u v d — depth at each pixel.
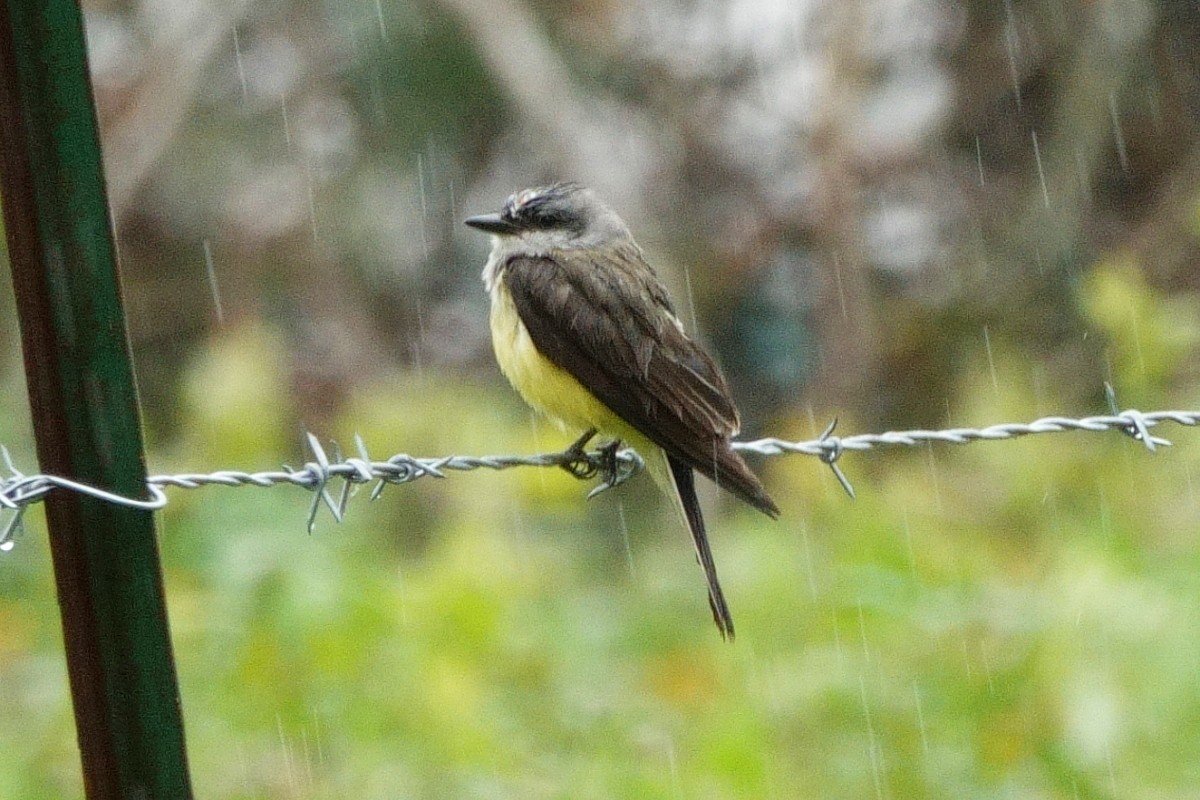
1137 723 8.96
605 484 9.01
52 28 4.99
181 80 17.81
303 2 18.31
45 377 5.11
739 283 18.69
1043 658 9.21
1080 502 12.27
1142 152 18.41
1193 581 9.38
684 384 8.60
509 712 9.78
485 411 13.48
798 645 10.49
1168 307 13.56
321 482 6.73
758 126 19.05
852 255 18.42
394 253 18.55
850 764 9.16
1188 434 12.26
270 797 9.24
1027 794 8.98
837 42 18.44
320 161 18.53
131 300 17.97
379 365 18.22
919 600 9.91
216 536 10.18
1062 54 18.34
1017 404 12.91
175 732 5.25
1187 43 18.27
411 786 9.11
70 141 5.03
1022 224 18.34
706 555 8.23
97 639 5.18
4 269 14.88
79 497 5.13
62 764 9.35
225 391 12.27
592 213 9.73
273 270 18.33
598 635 11.39
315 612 9.48
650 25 18.89
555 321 8.77
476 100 18.48
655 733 9.73
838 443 7.89
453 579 9.93
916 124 18.95
